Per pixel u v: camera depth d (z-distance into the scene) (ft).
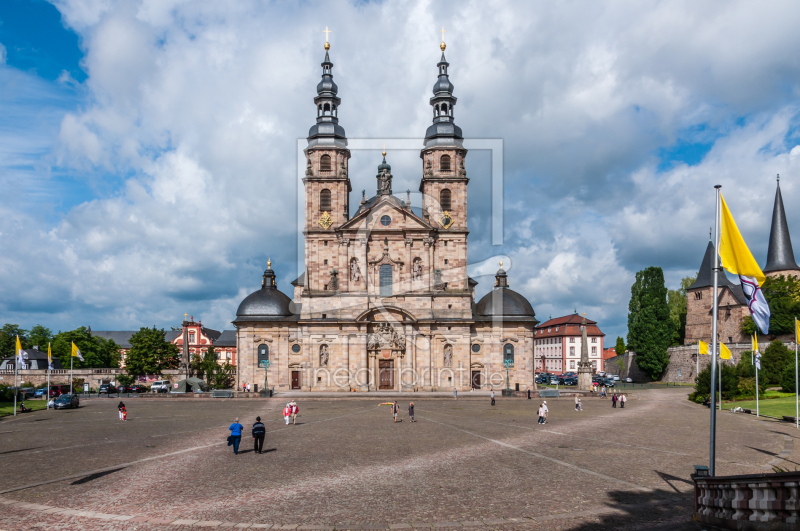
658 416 202.69
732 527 62.28
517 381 337.31
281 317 339.57
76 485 91.76
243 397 301.63
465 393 319.06
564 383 457.27
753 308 85.46
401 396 301.43
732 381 262.88
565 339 582.35
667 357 431.43
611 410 228.02
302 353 334.85
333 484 92.17
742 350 361.51
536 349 652.48
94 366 497.46
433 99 353.31
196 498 83.41
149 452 123.85
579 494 85.30
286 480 95.04
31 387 386.52
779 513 55.88
